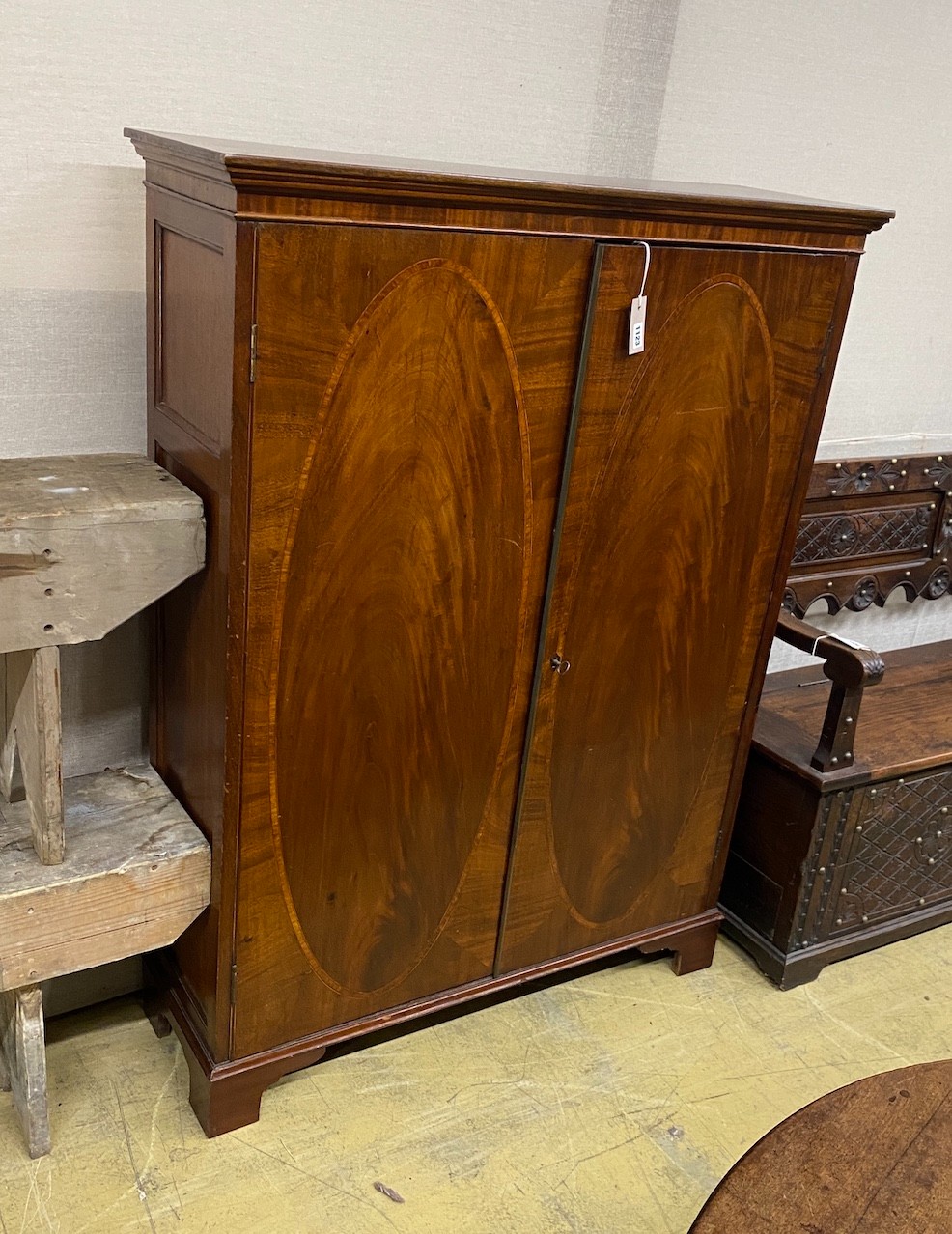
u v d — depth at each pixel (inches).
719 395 70.1
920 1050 85.7
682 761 81.8
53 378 68.7
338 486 58.9
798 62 88.8
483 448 62.7
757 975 92.8
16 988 64.3
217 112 68.0
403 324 57.2
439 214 55.7
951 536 110.8
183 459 63.3
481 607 67.0
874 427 107.7
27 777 63.6
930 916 99.2
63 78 62.9
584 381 63.8
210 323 55.9
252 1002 69.6
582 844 79.8
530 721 72.2
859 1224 47.1
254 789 63.4
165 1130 72.1
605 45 80.0
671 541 72.7
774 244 67.8
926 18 93.2
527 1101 77.2
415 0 71.6
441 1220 67.6
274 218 51.6
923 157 98.7
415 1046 81.2
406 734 67.7
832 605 104.3
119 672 76.5
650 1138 75.0
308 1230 66.1
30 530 56.3
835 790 85.6
